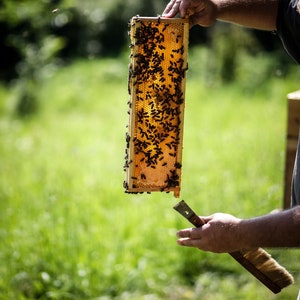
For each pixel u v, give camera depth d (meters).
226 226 3.53
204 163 12.28
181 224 8.57
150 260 8.24
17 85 25.45
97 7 32.38
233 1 4.05
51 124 20.36
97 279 7.69
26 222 8.66
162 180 4.03
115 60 29.98
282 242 3.41
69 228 8.23
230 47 25.88
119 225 8.77
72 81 27.17
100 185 10.77
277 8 4.00
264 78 24.52
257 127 15.80
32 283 7.52
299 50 3.92
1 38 31.36
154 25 3.88
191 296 7.72
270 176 10.29
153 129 3.97
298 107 5.26
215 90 24.14
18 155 14.86
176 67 3.94
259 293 7.47
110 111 22.09
